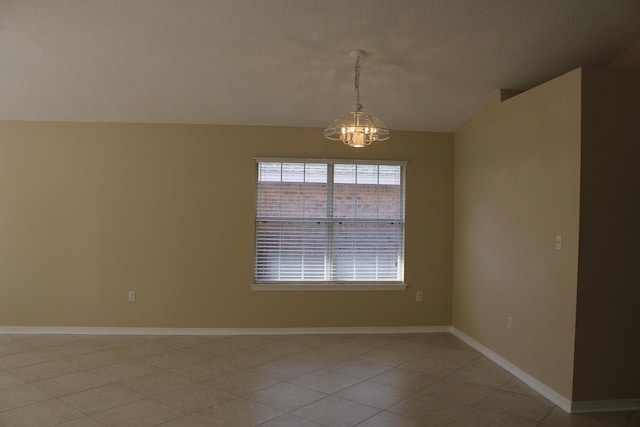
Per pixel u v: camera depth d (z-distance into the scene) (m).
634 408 3.57
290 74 4.40
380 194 5.64
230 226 5.45
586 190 3.48
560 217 3.69
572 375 3.50
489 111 4.87
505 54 4.04
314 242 5.57
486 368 4.45
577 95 3.50
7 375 4.10
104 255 5.36
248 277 5.46
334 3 3.38
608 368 3.53
